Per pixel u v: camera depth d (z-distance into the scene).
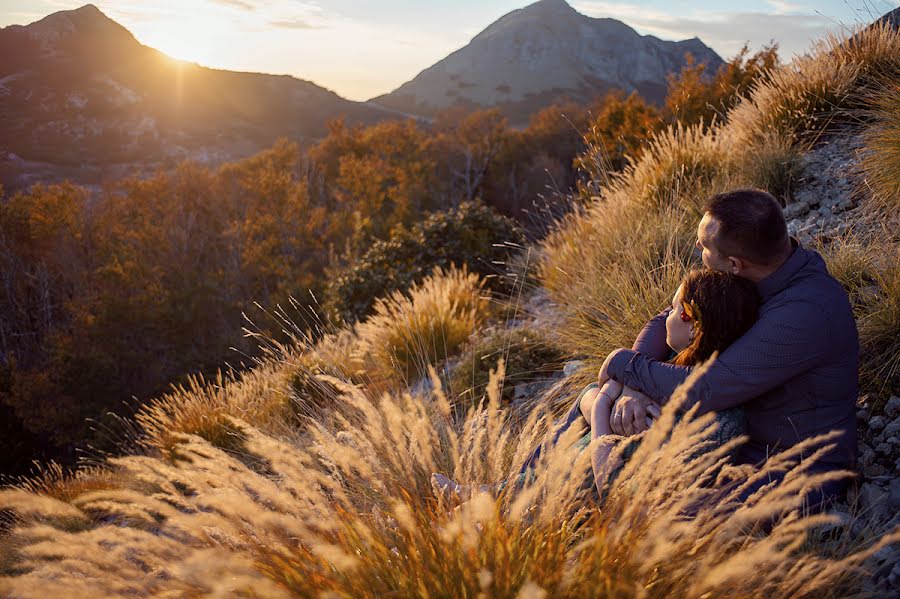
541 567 1.51
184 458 4.50
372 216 38.97
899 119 4.77
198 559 1.32
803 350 2.02
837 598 1.65
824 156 5.42
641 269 4.09
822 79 6.10
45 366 29.16
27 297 32.53
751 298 2.13
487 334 5.17
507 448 2.54
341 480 2.19
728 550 1.78
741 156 5.76
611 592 1.37
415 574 1.56
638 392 2.28
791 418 2.16
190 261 32.00
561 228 6.96
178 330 28.05
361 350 4.77
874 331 2.83
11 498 1.41
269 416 4.45
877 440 2.41
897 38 6.26
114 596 1.35
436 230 9.56
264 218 33.28
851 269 3.31
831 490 2.12
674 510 1.50
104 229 33.34
